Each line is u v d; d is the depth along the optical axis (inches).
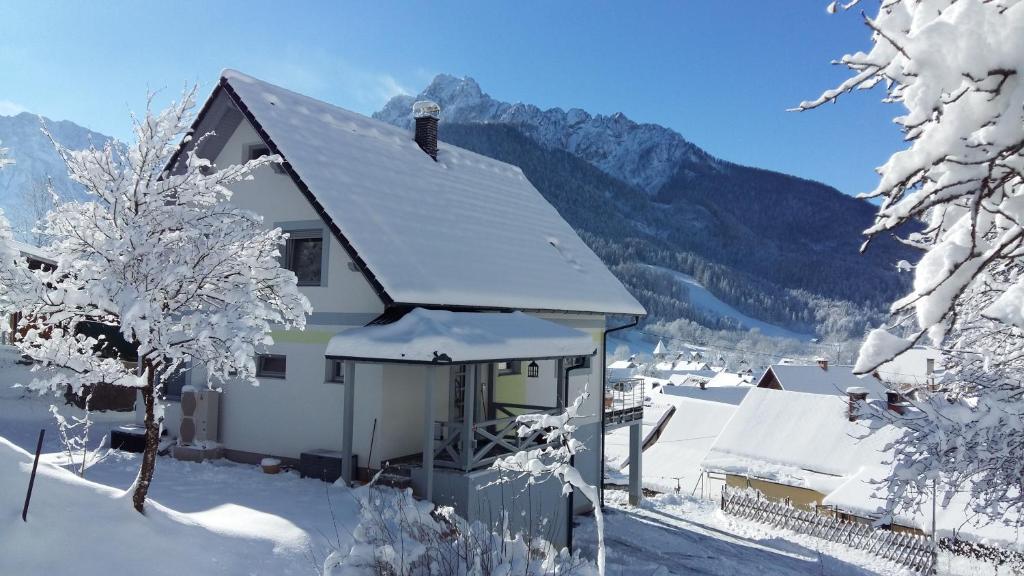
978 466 305.3
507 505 522.6
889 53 140.2
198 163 385.4
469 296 577.6
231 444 605.6
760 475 1020.5
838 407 1096.8
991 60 116.8
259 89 648.4
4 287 325.4
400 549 304.7
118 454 566.3
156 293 331.6
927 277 138.2
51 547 283.6
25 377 895.7
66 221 340.2
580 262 832.3
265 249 371.9
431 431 478.3
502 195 857.5
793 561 690.2
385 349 482.9
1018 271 248.1
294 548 364.2
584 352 600.7
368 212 591.2
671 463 1331.2
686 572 594.9
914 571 706.2
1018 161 130.7
